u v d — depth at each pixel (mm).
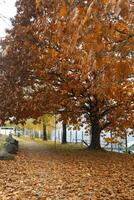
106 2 5773
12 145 28391
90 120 34531
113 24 6574
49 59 26219
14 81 31578
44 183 14727
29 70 30969
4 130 80500
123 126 32531
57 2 7176
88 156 27875
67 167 20453
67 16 6688
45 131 63281
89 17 6441
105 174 17797
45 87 30906
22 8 30922
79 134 65562
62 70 27438
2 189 13430
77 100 30953
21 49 29469
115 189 13484
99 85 11000
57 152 31531
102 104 31172
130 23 6586
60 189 13414
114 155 29203
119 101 29750
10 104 31531
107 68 7012
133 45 6832
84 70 7707
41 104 30734
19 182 14938
